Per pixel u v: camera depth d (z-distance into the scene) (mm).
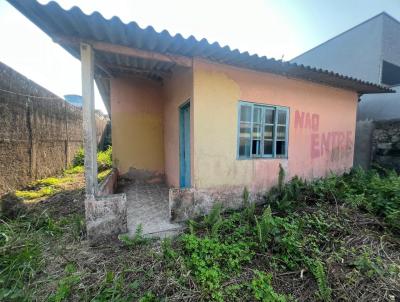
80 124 9562
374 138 6637
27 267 2199
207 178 3715
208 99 3605
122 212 2945
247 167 4094
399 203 3451
